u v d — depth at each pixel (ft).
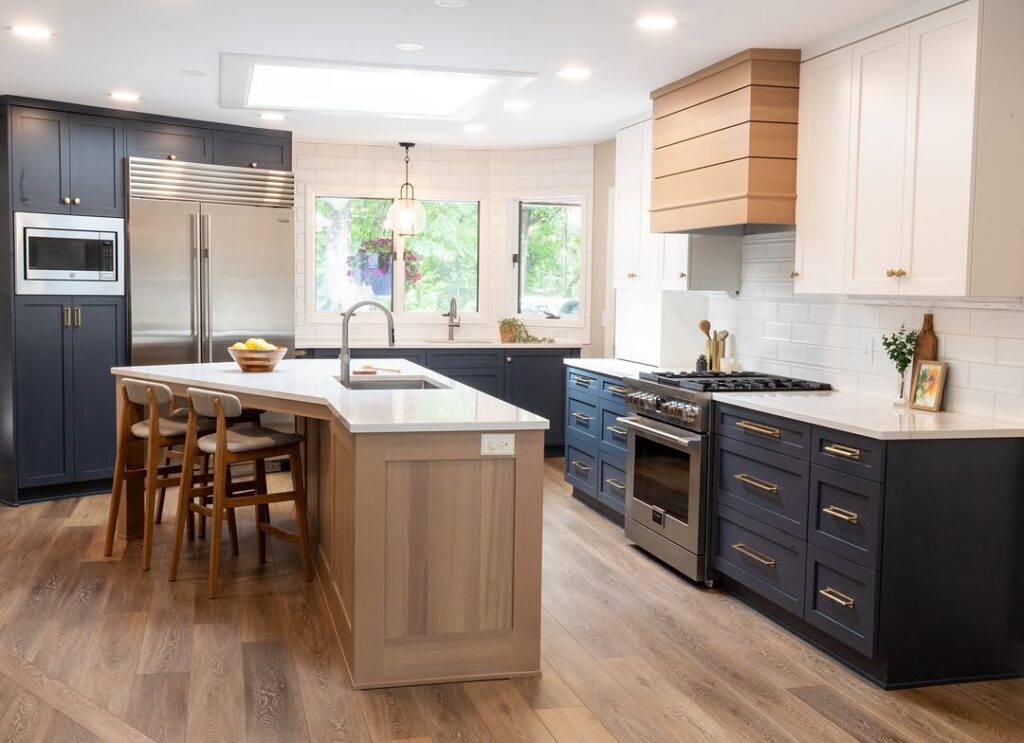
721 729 10.16
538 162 25.75
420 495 11.08
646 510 16.47
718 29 13.78
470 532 11.26
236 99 18.99
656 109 17.81
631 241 20.33
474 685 11.24
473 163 26.21
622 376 17.57
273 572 15.43
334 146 25.35
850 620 11.55
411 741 9.77
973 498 11.32
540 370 25.34
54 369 19.94
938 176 11.91
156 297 21.16
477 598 11.33
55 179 19.72
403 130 22.90
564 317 25.91
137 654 11.89
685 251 17.70
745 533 13.87
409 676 11.19
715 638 12.81
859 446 11.35
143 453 17.17
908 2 12.29
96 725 9.96
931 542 11.23
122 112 20.56
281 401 14.34
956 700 11.00
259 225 22.58
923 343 13.15
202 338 21.80
